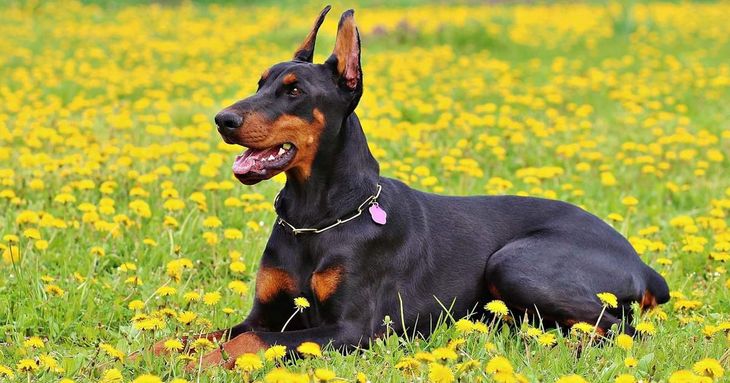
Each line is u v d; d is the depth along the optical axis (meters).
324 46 20.25
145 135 11.53
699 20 26.00
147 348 5.23
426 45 21.28
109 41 21.48
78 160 9.48
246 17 27.61
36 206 8.38
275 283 5.83
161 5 29.73
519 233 6.37
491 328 5.86
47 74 16.39
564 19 26.45
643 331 5.52
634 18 24.36
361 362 5.27
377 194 5.86
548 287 5.86
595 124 13.26
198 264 7.32
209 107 13.58
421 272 6.01
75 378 5.09
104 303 6.42
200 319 5.80
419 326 6.02
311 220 5.70
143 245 7.58
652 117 13.71
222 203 8.91
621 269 6.18
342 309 5.62
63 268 6.99
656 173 10.29
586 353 5.41
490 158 10.95
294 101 5.54
